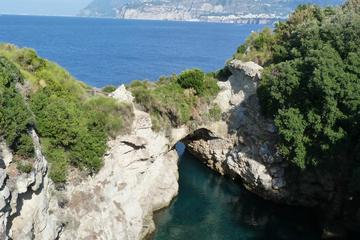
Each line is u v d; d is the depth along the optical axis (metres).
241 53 67.25
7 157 27.36
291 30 63.78
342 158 45.22
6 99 28.02
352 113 43.12
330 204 48.28
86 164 35.84
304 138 46.34
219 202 52.50
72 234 33.94
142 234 42.91
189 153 69.62
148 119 45.16
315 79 44.12
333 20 54.41
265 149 53.06
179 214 49.09
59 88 37.00
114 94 45.69
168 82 57.53
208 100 57.66
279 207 51.47
